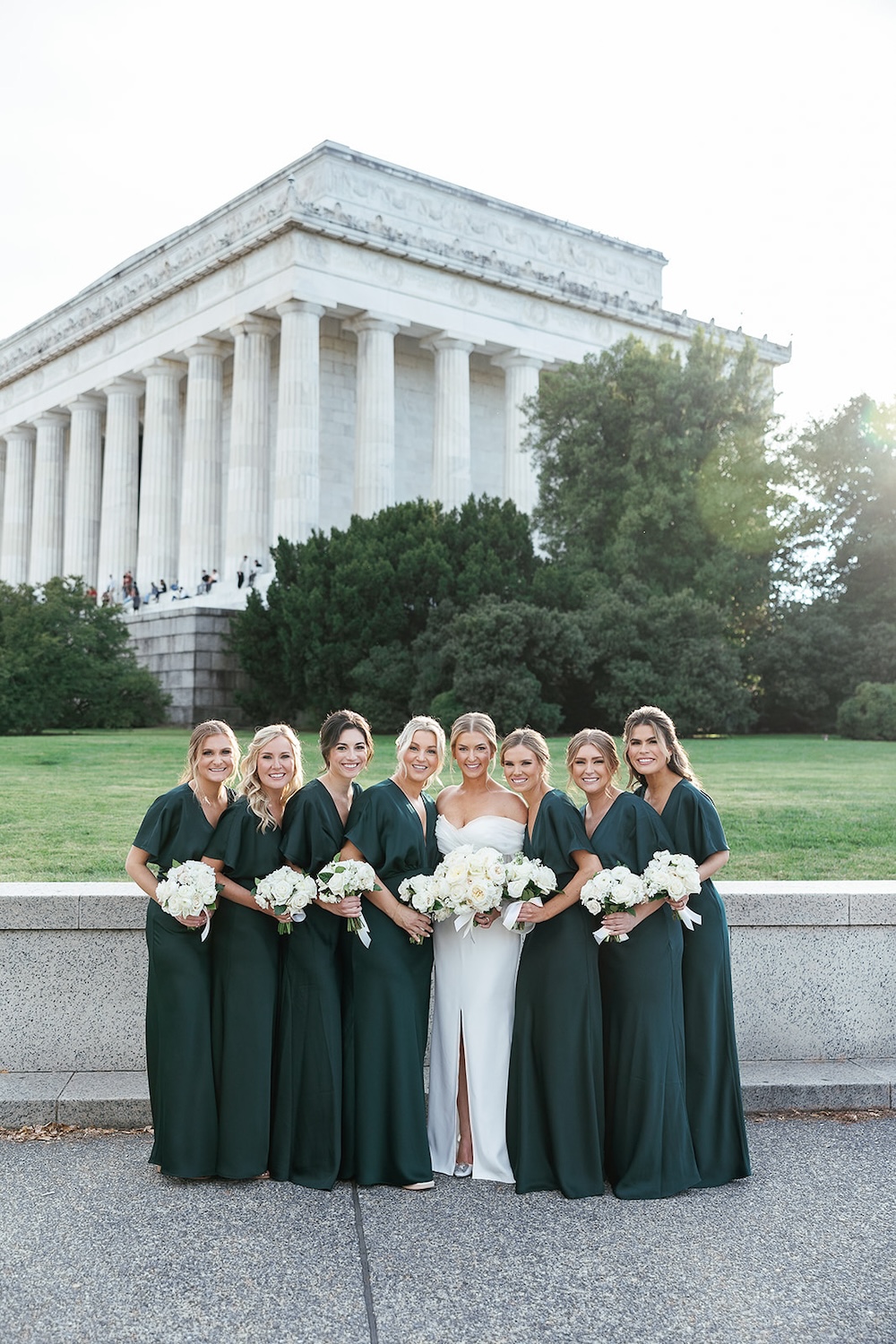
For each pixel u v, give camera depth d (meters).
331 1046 7.36
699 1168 7.39
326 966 7.44
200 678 52.50
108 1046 8.85
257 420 63.34
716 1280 5.99
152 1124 8.14
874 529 51.50
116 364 74.31
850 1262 6.19
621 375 49.91
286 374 59.91
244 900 7.39
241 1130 7.29
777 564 52.22
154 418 71.00
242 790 7.75
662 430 48.62
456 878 7.15
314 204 61.94
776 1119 8.59
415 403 71.50
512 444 67.81
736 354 51.50
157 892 7.09
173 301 69.19
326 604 45.12
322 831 7.59
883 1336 5.43
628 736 8.16
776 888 9.48
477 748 7.93
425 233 67.62
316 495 60.25
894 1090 8.81
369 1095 7.32
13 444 87.56
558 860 7.46
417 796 7.91
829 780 25.14
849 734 44.38
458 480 65.00
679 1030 7.44
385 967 7.38
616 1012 7.37
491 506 48.59
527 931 7.47
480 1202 7.05
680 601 43.06
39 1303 5.70
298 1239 6.45
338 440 69.00
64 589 48.56
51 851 14.41
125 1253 6.25
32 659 44.41
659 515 47.09
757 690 48.53
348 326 64.25
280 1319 5.58
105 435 84.44
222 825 7.55
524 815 7.94
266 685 48.19
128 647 51.34
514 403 68.00
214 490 67.19
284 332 60.06
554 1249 6.36
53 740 37.47
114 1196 7.04
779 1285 5.94
